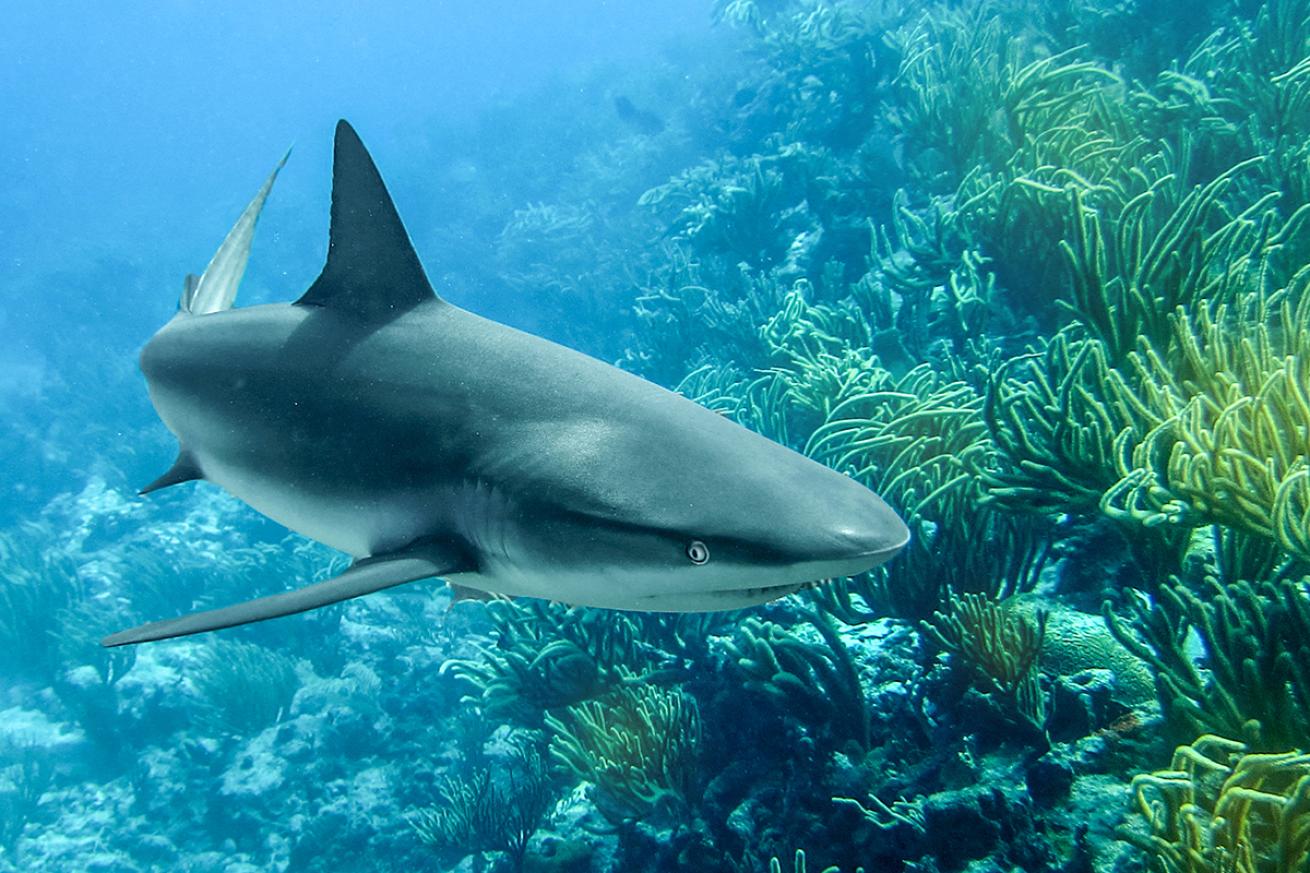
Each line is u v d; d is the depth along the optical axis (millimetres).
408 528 2840
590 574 2432
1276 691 3109
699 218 18359
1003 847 3752
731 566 2209
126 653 12586
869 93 15898
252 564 14562
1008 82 9984
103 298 33062
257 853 9820
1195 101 8281
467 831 8039
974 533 4883
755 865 4723
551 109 38594
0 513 21750
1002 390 4332
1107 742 3838
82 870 10172
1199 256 4867
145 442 21375
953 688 4469
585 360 2805
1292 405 3166
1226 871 2711
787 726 4902
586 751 5883
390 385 2889
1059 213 7234
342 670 11727
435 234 32656
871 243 10977
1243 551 3826
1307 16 8516
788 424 8297
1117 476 4000
